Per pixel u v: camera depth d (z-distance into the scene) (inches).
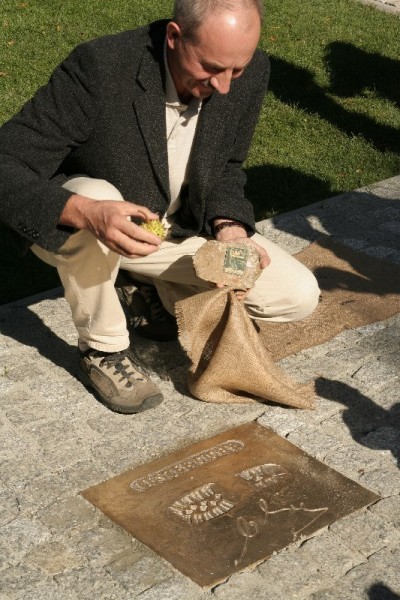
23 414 167.6
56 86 154.1
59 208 145.7
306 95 325.1
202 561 136.0
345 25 386.6
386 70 347.6
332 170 276.8
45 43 349.7
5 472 153.5
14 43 347.9
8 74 323.9
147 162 158.1
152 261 169.8
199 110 158.9
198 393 169.6
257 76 164.4
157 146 156.6
